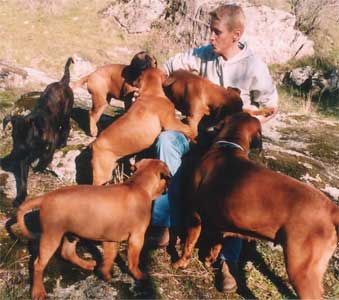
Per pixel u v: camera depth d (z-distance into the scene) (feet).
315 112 15.06
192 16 19.03
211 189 5.01
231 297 5.34
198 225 5.32
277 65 18.63
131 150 6.16
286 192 4.59
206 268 5.63
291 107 14.75
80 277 5.24
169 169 5.62
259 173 4.83
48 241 4.85
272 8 19.24
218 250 5.47
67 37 18.83
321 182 6.98
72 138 7.30
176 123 6.19
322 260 4.44
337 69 17.46
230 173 4.96
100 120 7.88
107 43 18.98
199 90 6.29
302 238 4.44
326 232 4.42
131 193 5.00
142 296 5.15
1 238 5.64
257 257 5.91
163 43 19.20
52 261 5.33
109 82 7.22
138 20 19.58
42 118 6.48
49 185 6.66
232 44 6.30
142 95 6.36
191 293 5.31
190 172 5.77
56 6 20.39
